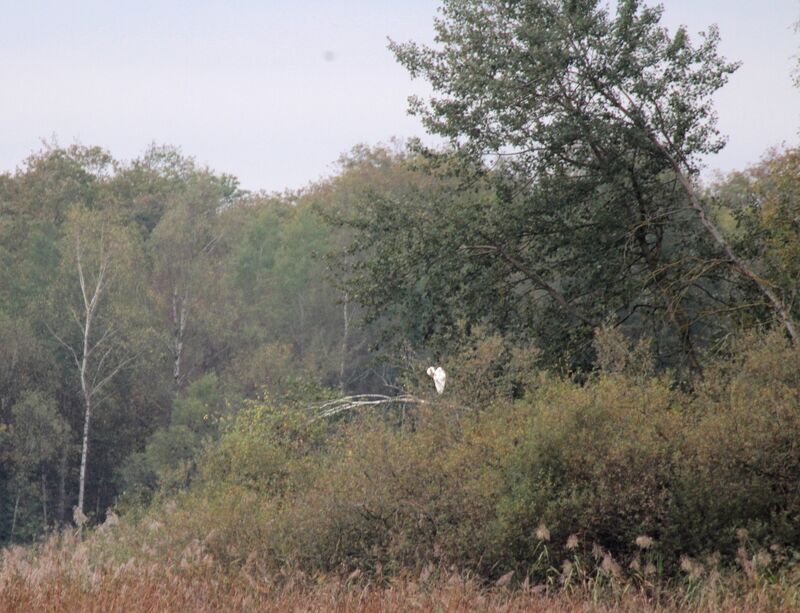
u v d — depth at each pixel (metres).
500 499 47.62
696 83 83.38
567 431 47.03
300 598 40.28
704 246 86.50
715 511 45.56
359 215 91.81
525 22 84.06
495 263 88.75
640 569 44.81
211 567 44.75
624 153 84.50
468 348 66.50
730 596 40.38
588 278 89.50
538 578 46.34
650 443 46.41
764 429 46.50
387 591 39.88
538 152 86.19
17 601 34.00
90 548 48.25
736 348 56.62
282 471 61.06
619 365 58.03
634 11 83.19
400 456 50.38
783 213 79.31
